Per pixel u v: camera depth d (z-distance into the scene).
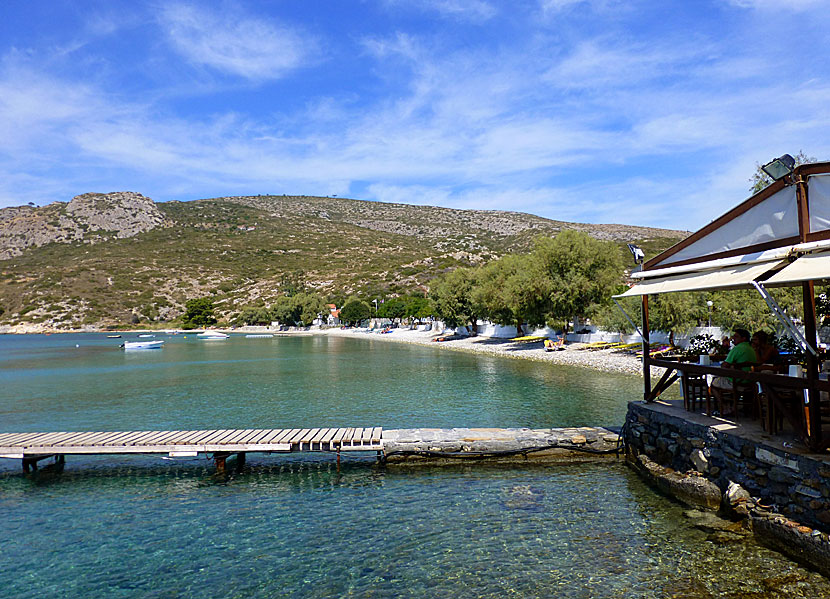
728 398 12.48
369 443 14.30
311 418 20.05
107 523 10.49
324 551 9.01
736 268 10.32
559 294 44.12
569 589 7.48
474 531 9.67
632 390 25.08
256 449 14.05
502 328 64.94
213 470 14.12
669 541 8.87
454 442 14.34
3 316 125.88
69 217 192.00
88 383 33.59
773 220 9.48
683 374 12.73
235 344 80.00
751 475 9.35
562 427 17.52
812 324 8.41
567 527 9.69
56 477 13.66
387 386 29.05
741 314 29.08
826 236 8.26
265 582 8.00
